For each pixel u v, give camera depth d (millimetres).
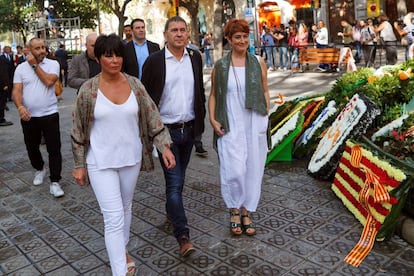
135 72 5469
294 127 5871
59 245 4109
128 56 5457
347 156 4625
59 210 4953
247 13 19578
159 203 4969
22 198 5410
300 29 16438
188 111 3896
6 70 10641
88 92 3066
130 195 3365
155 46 5625
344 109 5348
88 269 3662
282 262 3557
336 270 3404
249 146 3967
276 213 4461
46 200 5289
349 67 13766
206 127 8391
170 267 3588
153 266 3615
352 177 4410
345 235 3922
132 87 3201
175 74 3818
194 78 3906
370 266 3436
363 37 14375
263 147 4035
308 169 5477
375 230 3758
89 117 3084
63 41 27031
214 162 6340
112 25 36312
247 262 3588
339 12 24266
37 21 28172
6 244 4191
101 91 3082
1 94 10641
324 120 5891
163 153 3264
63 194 5340
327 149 5242
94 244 4090
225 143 3949
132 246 3971
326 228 4066
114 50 3016
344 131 5000
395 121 4848
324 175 5164
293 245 3809
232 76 3877
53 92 5336
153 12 33594
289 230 4078
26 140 5586
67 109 12492
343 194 4531
